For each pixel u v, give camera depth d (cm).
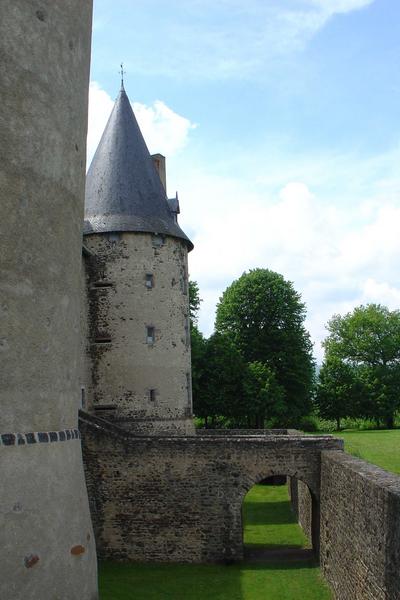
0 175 951
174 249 2742
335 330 7169
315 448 2125
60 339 1072
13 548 902
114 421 2558
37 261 1014
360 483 1401
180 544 2086
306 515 2391
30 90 1018
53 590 982
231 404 4584
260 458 2117
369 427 6750
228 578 1891
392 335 6875
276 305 4984
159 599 1686
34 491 958
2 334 933
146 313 2630
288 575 1917
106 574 1930
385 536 1170
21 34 1008
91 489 2119
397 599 1079
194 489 2108
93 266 2638
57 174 1077
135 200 2711
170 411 2620
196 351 4600
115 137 2805
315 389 6106
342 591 1584
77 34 1175
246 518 2784
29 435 967
